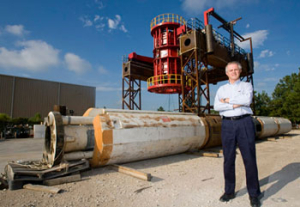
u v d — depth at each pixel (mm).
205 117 9219
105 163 5426
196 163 6168
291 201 3088
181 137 7020
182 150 7527
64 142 4984
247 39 19328
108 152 5184
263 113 37844
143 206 3055
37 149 11438
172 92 19750
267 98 40312
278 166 5555
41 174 4105
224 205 3012
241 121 3162
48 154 5039
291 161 6227
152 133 6121
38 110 33688
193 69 14641
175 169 5426
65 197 3451
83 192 3701
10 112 30969
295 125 37406
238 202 3098
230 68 3436
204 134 8125
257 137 12617
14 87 31781
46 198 3408
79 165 4836
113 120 5602
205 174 4867
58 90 36344
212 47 12719
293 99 34906
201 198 3312
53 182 4105
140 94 21953
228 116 3271
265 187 3801
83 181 4395
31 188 3859
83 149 5527
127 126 5637
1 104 30344
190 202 3162
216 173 4945
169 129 6688
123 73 20438
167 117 7160
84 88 39688
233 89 3340
